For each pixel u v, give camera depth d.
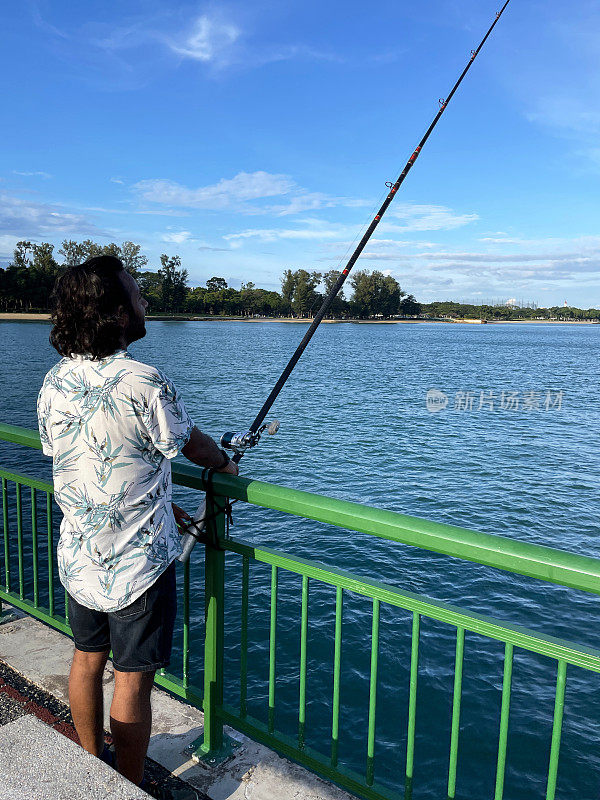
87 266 1.54
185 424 1.60
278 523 11.64
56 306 1.54
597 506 14.07
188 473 1.98
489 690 6.66
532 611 8.64
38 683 2.60
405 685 6.75
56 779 1.20
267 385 37.28
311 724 6.14
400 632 7.85
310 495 1.73
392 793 1.74
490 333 180.50
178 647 7.12
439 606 1.55
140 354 60.25
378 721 6.16
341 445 20.16
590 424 26.97
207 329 129.88
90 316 1.50
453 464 17.98
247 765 2.14
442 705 6.40
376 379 44.19
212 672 2.11
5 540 3.06
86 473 1.55
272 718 1.99
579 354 84.12
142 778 1.78
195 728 2.34
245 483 1.85
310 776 2.09
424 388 38.91
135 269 136.62
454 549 1.47
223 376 41.88
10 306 128.12
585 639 7.96
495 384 43.03
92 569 1.57
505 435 23.41
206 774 2.09
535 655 7.38
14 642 2.95
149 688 1.70
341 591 1.75
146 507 1.59
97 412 1.51
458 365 59.97
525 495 14.87
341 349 82.12
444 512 13.50
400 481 15.96
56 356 51.69
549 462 18.64
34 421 21.98
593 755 5.68
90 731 1.81
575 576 1.31
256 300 196.88
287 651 7.45
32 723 1.37
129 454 1.53
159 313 171.38
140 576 1.57
